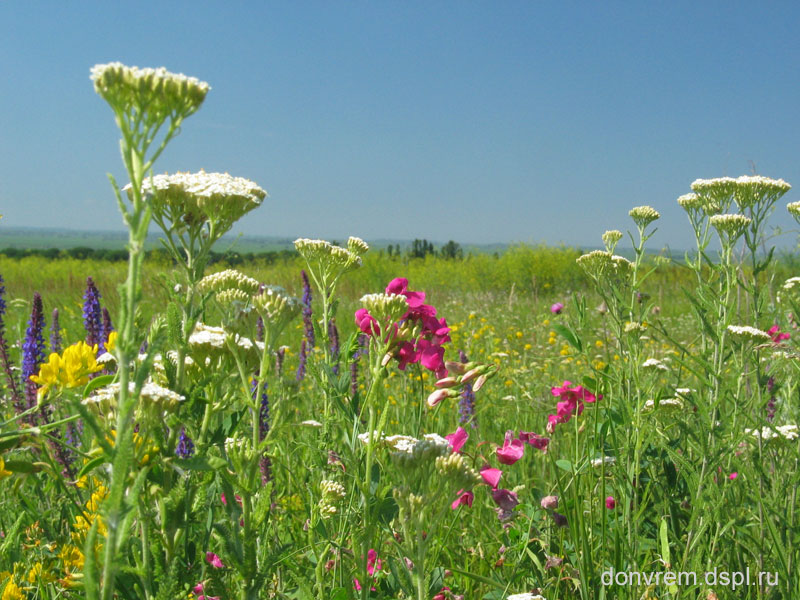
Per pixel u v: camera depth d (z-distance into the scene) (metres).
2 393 4.05
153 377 1.95
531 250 26.34
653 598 2.56
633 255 3.85
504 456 2.64
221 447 1.91
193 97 1.26
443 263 30.56
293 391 2.00
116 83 1.22
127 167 1.25
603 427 2.81
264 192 1.89
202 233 1.81
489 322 11.09
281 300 1.98
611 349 6.14
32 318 3.43
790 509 2.95
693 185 3.60
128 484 1.56
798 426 3.25
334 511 2.30
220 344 1.92
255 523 1.78
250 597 1.76
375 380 2.13
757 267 3.26
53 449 2.65
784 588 2.70
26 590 2.19
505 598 2.34
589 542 2.79
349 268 2.90
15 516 2.82
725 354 3.38
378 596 2.27
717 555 2.95
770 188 3.37
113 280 19.28
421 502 1.88
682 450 3.44
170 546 1.63
